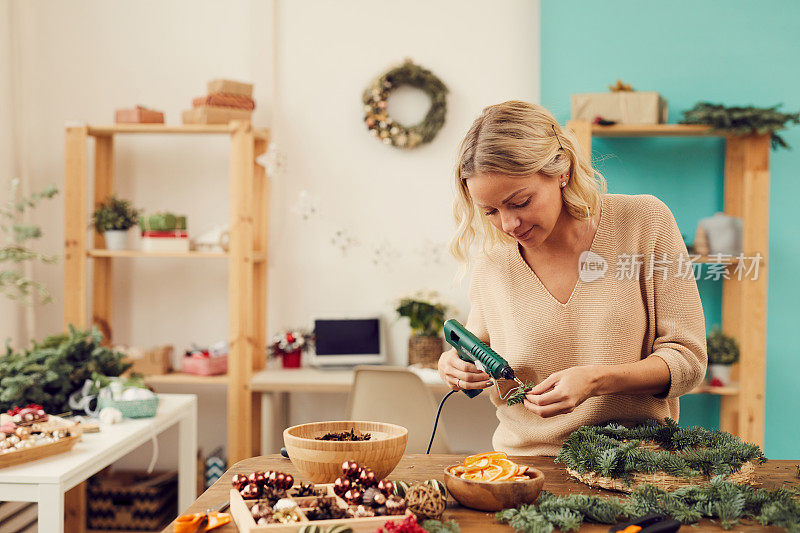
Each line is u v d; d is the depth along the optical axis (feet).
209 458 10.22
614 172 10.30
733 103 10.14
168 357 10.44
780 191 10.02
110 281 10.79
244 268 9.83
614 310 4.25
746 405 9.31
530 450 4.50
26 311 10.97
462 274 4.57
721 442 3.63
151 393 7.27
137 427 6.76
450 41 10.85
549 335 4.41
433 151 10.87
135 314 11.16
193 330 11.14
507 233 3.96
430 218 10.89
